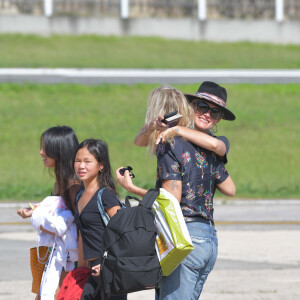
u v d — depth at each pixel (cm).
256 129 8850
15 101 9612
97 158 1702
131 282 1506
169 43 13775
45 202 1839
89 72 10888
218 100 1717
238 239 3941
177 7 14700
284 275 3041
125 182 1692
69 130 1889
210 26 14238
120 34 13950
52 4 13938
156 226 1558
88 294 1666
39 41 13050
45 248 1916
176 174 1598
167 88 1684
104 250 1548
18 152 7550
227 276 3012
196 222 1611
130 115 9250
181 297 1603
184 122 1662
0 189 5816
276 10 14625
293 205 5469
